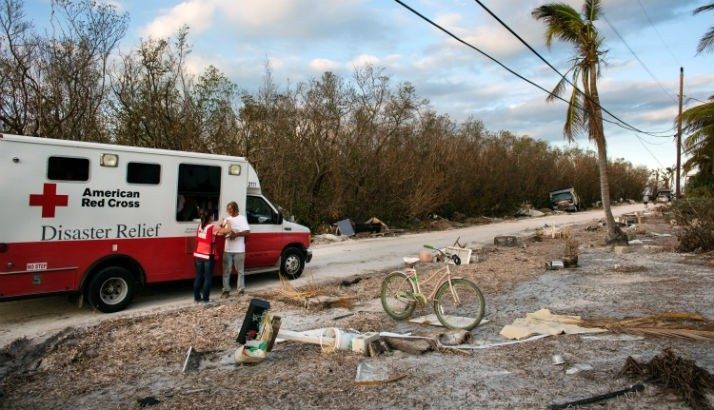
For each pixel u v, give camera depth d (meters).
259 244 10.60
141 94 17.72
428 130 30.56
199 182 9.25
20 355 5.95
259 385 4.86
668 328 6.55
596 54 17.02
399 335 6.14
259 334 5.54
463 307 7.02
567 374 5.08
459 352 5.76
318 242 19.77
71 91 16.28
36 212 7.44
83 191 7.88
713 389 4.49
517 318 7.48
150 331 6.70
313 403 4.45
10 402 4.56
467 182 34.41
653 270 12.04
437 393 4.64
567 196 47.16
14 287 7.27
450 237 22.70
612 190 69.62
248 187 10.45
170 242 8.87
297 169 22.17
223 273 9.26
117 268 8.20
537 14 17.14
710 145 20.70
